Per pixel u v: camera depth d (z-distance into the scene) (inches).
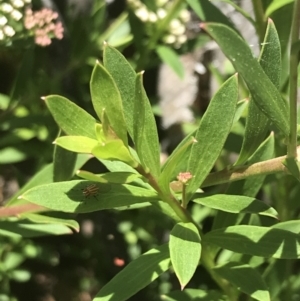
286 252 6.9
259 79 5.7
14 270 13.7
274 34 6.5
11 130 12.8
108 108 5.7
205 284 12.2
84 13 13.9
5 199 16.4
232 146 9.8
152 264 7.0
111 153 5.9
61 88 12.6
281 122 6.1
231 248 7.1
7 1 9.0
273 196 10.7
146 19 11.8
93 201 6.6
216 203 7.0
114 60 6.6
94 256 14.6
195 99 17.0
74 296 15.9
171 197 6.7
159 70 16.6
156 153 6.5
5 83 13.3
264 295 7.2
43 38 9.2
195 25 15.1
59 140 5.9
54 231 9.0
